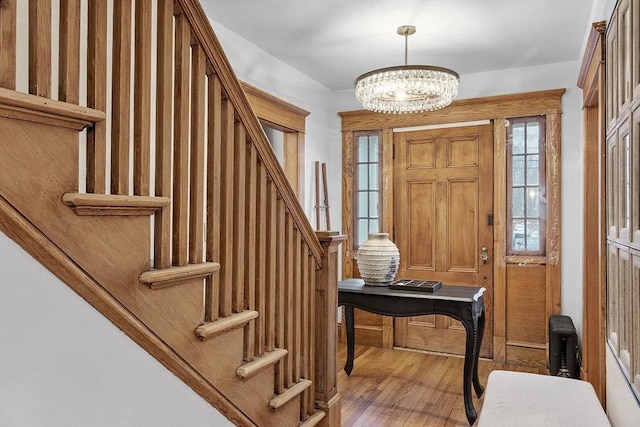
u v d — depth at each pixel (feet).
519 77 13.66
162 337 4.16
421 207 15.02
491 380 7.77
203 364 4.64
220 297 5.10
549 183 13.20
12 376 2.87
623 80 6.14
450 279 14.57
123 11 3.87
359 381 11.95
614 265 7.02
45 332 3.06
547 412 6.35
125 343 3.66
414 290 10.45
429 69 9.66
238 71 11.34
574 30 10.80
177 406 4.20
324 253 7.28
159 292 4.14
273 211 5.97
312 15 10.08
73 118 3.38
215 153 4.95
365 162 15.90
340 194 16.17
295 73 13.91
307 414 6.89
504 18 10.16
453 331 14.49
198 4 4.57
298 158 13.93
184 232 4.50
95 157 3.63
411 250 15.15
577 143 12.92
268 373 5.74
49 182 3.25
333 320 7.46
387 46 11.88
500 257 13.78
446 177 14.66
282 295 6.20
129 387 3.69
